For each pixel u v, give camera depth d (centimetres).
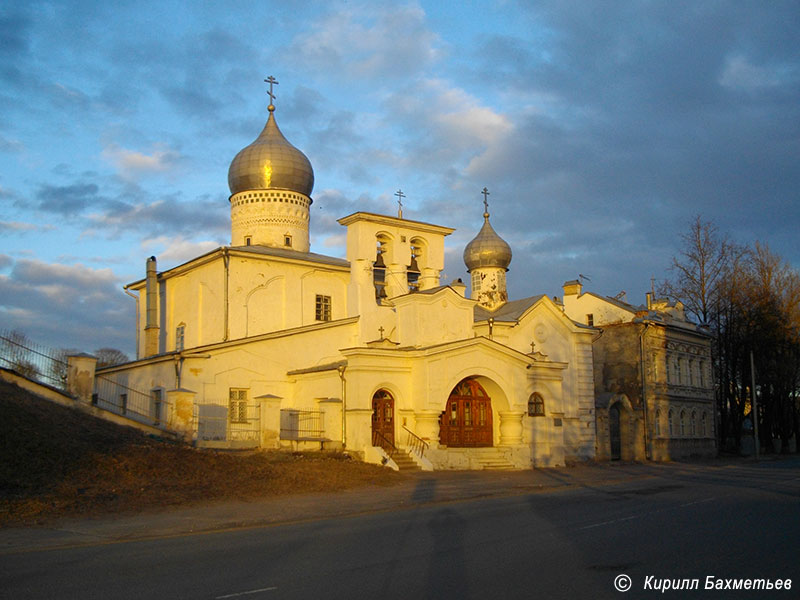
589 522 1684
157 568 1188
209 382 3447
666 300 5684
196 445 2964
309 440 3216
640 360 5112
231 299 3975
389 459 3228
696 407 5769
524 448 3831
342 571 1131
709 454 5853
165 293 4622
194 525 1720
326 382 3534
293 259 4169
